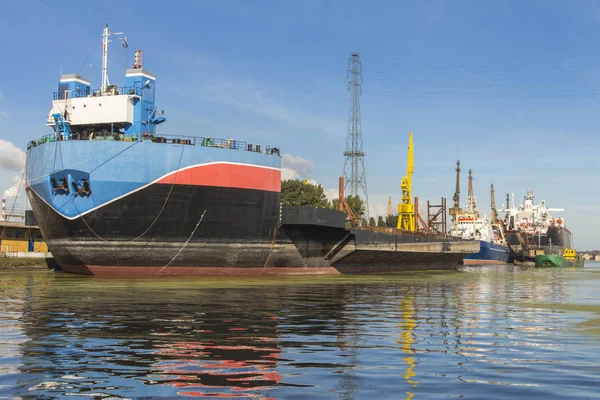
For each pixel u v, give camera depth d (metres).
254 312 25.50
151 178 50.31
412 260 86.38
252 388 12.08
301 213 58.50
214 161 52.84
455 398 11.46
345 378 13.03
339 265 68.88
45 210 52.50
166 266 52.50
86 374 13.14
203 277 53.88
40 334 18.69
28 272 60.22
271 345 17.09
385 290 42.19
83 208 50.03
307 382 12.62
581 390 12.19
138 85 58.47
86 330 19.59
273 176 57.84
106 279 48.91
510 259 180.50
